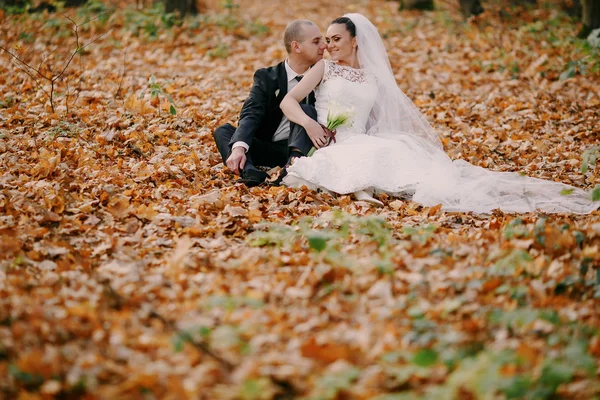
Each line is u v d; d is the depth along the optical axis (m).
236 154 5.57
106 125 6.59
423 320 3.14
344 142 5.54
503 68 9.62
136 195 5.04
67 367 2.80
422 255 3.94
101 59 9.97
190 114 7.19
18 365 2.77
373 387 2.69
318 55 5.93
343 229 4.16
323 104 5.79
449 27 12.46
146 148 6.15
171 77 9.09
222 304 3.14
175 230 4.49
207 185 5.42
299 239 4.21
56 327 3.07
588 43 8.98
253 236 4.16
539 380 2.66
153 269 3.89
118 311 3.29
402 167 5.31
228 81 9.08
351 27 5.86
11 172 5.34
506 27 12.12
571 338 3.01
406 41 11.76
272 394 2.63
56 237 4.31
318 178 5.27
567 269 3.75
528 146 6.63
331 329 3.13
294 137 5.61
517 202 5.11
